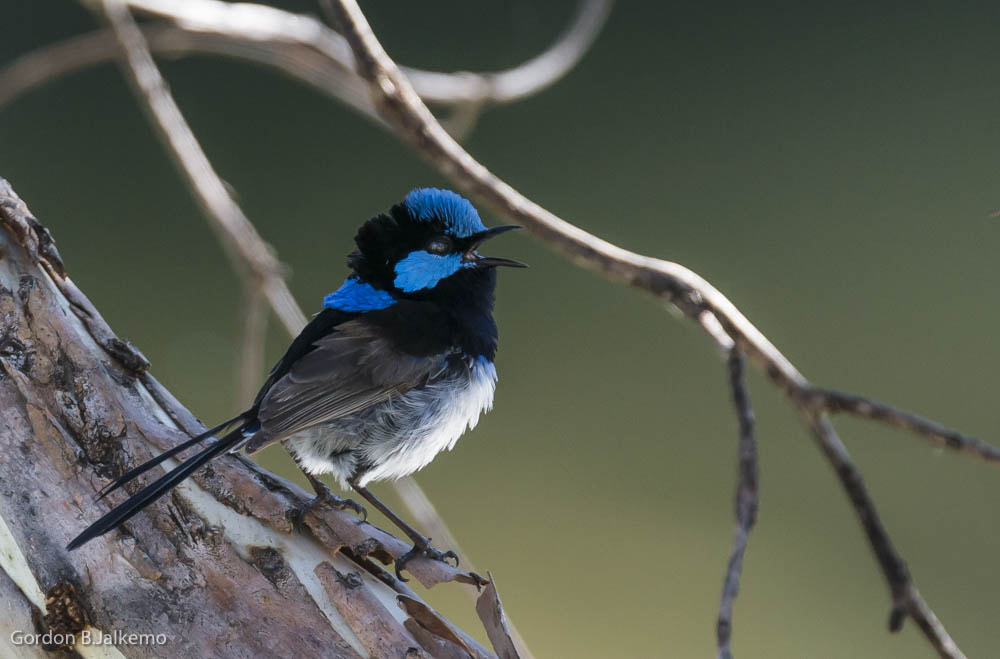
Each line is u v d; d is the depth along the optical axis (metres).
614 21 20.36
